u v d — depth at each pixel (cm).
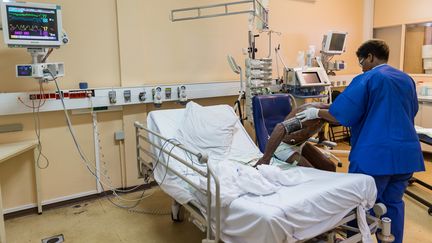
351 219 176
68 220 274
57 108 278
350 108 196
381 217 196
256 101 290
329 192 162
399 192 201
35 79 275
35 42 234
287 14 446
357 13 534
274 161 237
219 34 381
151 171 270
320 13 484
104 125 314
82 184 310
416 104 207
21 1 250
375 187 183
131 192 333
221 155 252
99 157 315
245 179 170
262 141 280
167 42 341
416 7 477
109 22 306
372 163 191
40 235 250
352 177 179
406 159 192
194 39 361
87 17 294
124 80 315
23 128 275
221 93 377
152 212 288
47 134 286
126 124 323
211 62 379
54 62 269
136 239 244
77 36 290
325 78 411
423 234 243
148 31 326
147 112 338
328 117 203
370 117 196
